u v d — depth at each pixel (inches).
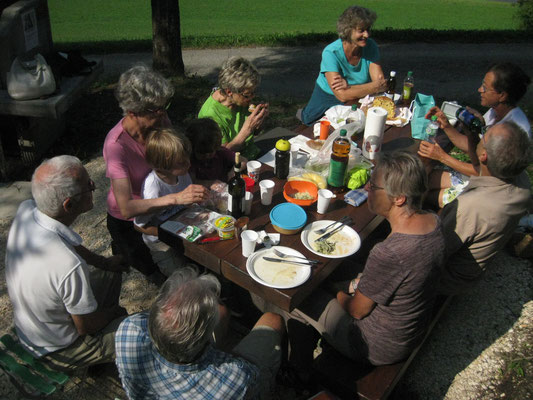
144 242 115.4
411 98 171.6
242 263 87.7
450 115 152.6
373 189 76.2
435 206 136.8
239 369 65.4
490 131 88.6
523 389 101.0
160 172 102.3
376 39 519.5
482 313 121.3
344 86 160.9
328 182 113.2
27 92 167.0
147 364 65.1
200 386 63.9
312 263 87.5
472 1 1226.0
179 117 240.2
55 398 98.5
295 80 371.6
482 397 100.2
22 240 80.1
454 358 109.3
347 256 90.4
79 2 1037.2
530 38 516.1
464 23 974.4
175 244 95.7
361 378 83.7
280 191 110.8
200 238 93.4
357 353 85.4
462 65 421.7
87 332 86.4
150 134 97.6
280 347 87.7
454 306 123.3
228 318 98.0
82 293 80.9
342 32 158.4
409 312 77.2
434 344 112.8
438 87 354.6
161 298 62.9
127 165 108.5
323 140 133.6
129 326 67.2
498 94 127.0
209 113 133.1
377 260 73.7
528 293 127.2
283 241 94.0
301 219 97.3
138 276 134.6
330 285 102.0
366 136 126.5
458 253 95.9
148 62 442.6
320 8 1061.1
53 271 77.9
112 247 128.9
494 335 115.0
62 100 174.7
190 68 416.8
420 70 405.4
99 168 191.8
